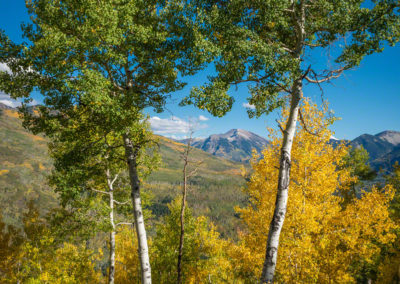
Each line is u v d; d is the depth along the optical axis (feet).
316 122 29.35
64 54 20.01
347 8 20.44
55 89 21.63
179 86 26.32
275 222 19.10
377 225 28.78
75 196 29.40
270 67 19.25
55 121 22.61
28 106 23.06
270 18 19.71
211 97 20.97
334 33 22.79
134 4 22.67
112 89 23.99
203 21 21.43
